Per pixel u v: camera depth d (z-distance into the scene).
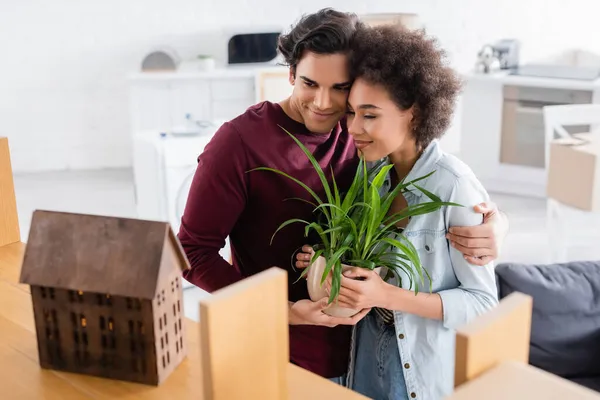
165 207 3.46
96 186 5.53
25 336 0.92
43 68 5.85
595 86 4.51
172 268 0.81
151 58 5.62
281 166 1.28
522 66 5.21
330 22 1.16
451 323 1.23
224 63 5.87
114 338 0.80
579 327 2.09
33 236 0.82
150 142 3.45
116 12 5.84
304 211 1.31
